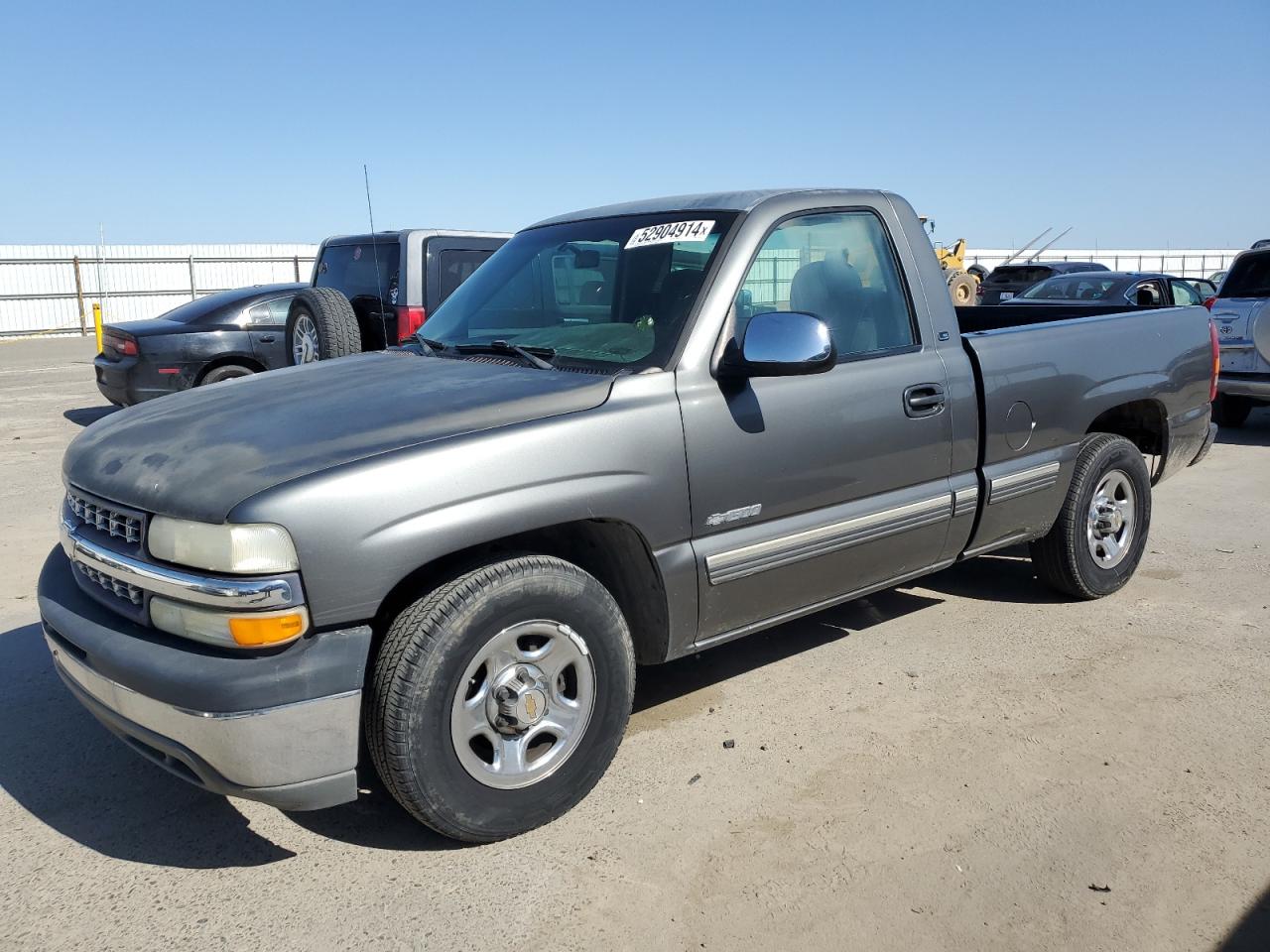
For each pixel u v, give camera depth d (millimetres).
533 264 4152
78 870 2945
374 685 2762
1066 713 3857
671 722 3826
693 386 3303
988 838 3039
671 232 3727
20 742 3732
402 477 2719
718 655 4477
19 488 7801
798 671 4281
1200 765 3459
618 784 3367
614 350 3449
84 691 2932
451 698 2816
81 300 30172
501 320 3992
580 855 2973
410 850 3023
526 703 2959
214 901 2787
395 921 2686
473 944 2594
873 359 3838
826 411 3604
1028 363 4340
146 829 3160
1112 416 5215
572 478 3000
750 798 3270
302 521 2586
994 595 5215
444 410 3016
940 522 4059
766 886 2820
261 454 2801
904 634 4691
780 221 3666
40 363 19250
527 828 3045
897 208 4109
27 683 4227
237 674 2562
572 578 3025
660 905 2738
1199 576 5508
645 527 3174
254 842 3080
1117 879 2842
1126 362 4852
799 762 3506
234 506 2588
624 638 3191
